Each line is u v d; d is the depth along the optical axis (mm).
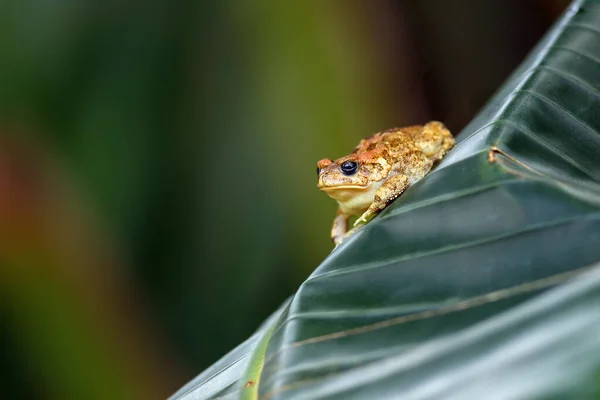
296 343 552
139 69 849
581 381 435
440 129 676
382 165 658
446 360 511
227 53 849
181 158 853
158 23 846
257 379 568
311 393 535
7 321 853
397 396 503
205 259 859
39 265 851
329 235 849
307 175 845
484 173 572
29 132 848
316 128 841
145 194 856
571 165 584
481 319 547
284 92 842
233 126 849
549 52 620
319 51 846
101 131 853
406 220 572
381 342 548
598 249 549
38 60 843
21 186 847
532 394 436
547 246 553
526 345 479
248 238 855
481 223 563
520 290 548
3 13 838
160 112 853
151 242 862
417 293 557
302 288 567
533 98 598
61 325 856
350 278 566
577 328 469
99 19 844
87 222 854
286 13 846
